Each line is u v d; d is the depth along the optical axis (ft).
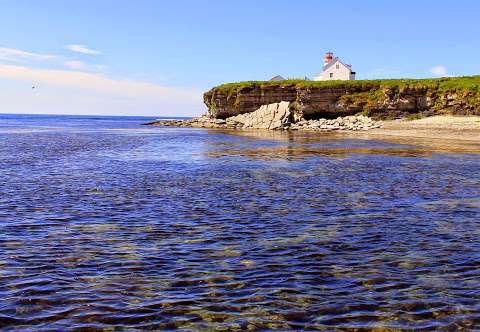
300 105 312.50
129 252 38.14
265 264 35.09
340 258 36.63
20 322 25.04
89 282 31.12
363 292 29.45
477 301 27.96
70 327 24.53
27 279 31.58
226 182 79.25
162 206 57.98
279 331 24.11
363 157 124.47
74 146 169.48
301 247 39.68
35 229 45.75
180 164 108.58
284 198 63.87
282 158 122.52
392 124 263.49
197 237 43.14
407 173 91.45
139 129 345.72
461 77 288.51
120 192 68.39
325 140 195.83
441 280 31.60
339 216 52.31
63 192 68.03
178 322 25.16
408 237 43.04
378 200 62.39
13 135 253.44
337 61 363.35
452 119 246.68
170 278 31.99
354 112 299.79
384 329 24.38
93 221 49.52
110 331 24.16
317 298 28.45
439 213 53.93
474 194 67.21
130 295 28.91
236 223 48.78
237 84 343.05
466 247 39.65
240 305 27.43
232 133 263.90
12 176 85.30
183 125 399.44
